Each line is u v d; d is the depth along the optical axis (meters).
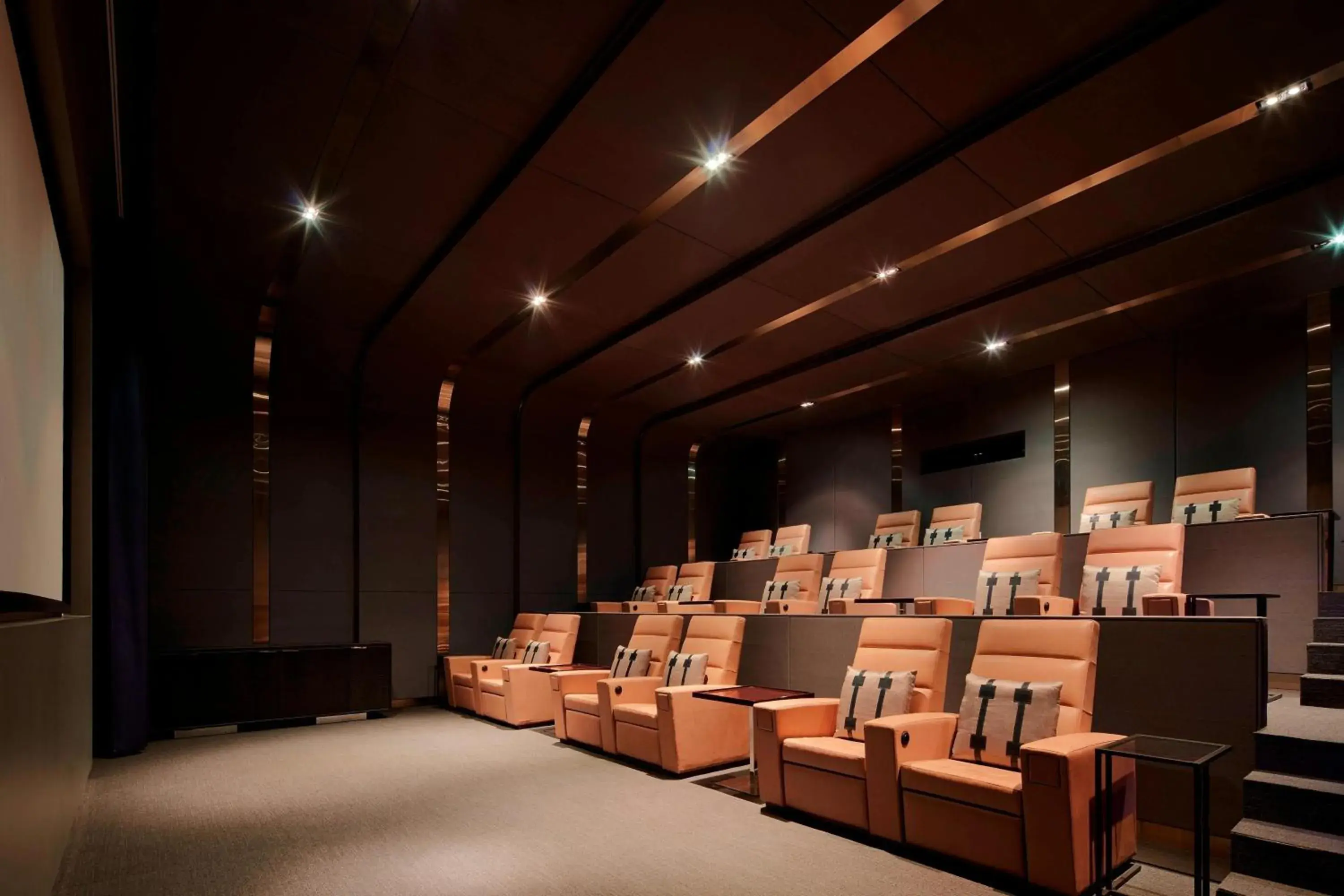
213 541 7.32
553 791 4.64
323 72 4.02
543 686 7.18
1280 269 6.09
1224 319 7.23
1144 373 7.80
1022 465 8.80
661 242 5.82
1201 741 3.33
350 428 8.37
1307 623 4.81
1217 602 5.24
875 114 4.30
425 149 4.73
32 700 2.37
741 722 5.34
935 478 9.75
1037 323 7.33
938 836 3.31
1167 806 3.42
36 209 3.03
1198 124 4.24
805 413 10.71
